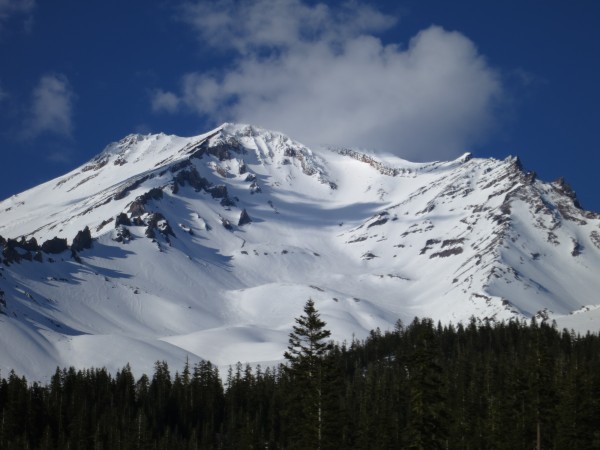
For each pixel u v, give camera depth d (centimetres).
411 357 9750
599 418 12475
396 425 15025
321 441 8862
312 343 9081
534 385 11444
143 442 17962
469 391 16475
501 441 12875
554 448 11906
